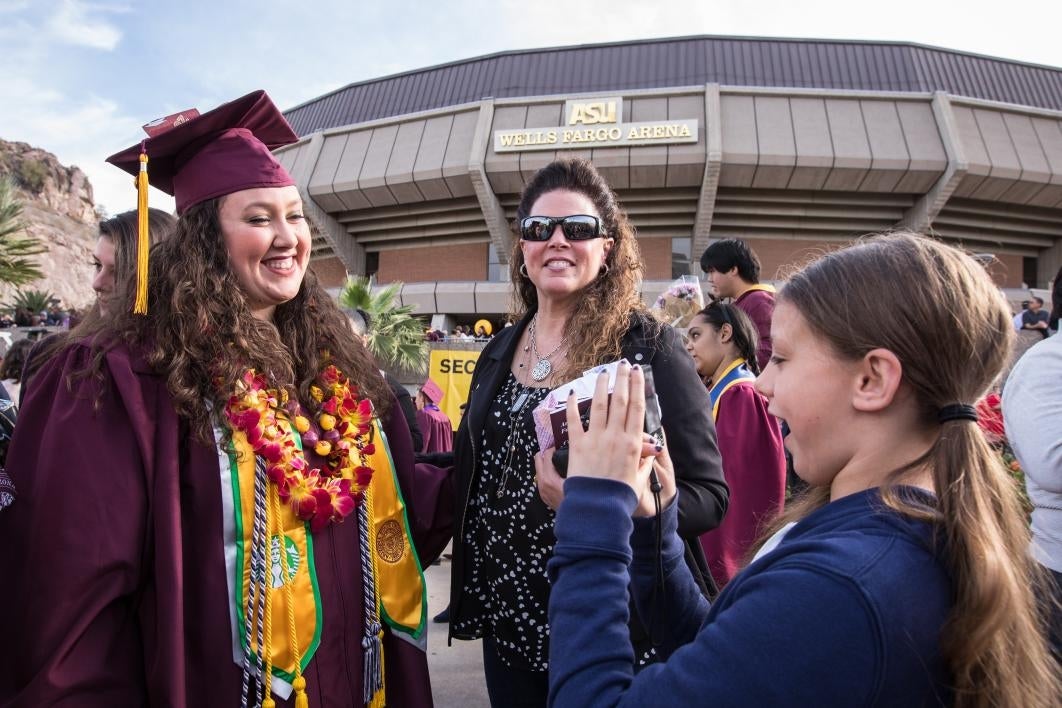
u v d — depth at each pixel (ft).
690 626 4.48
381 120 76.59
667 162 67.00
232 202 5.51
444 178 72.13
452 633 6.36
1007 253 76.54
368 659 5.61
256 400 5.25
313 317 6.35
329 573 5.49
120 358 4.97
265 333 5.58
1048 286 75.56
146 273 5.19
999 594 2.45
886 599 2.43
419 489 6.81
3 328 64.75
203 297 5.27
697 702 2.49
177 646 4.60
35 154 174.19
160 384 5.13
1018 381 6.12
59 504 4.52
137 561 4.71
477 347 35.99
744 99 68.28
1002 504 2.78
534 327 6.59
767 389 3.29
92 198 182.50
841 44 74.43
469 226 77.97
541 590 5.67
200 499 5.01
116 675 4.58
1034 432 5.84
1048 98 74.18
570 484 3.36
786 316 3.17
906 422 2.92
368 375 6.54
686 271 73.51
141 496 4.78
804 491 3.97
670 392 5.66
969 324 2.77
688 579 4.57
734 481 9.50
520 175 70.28
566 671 2.92
